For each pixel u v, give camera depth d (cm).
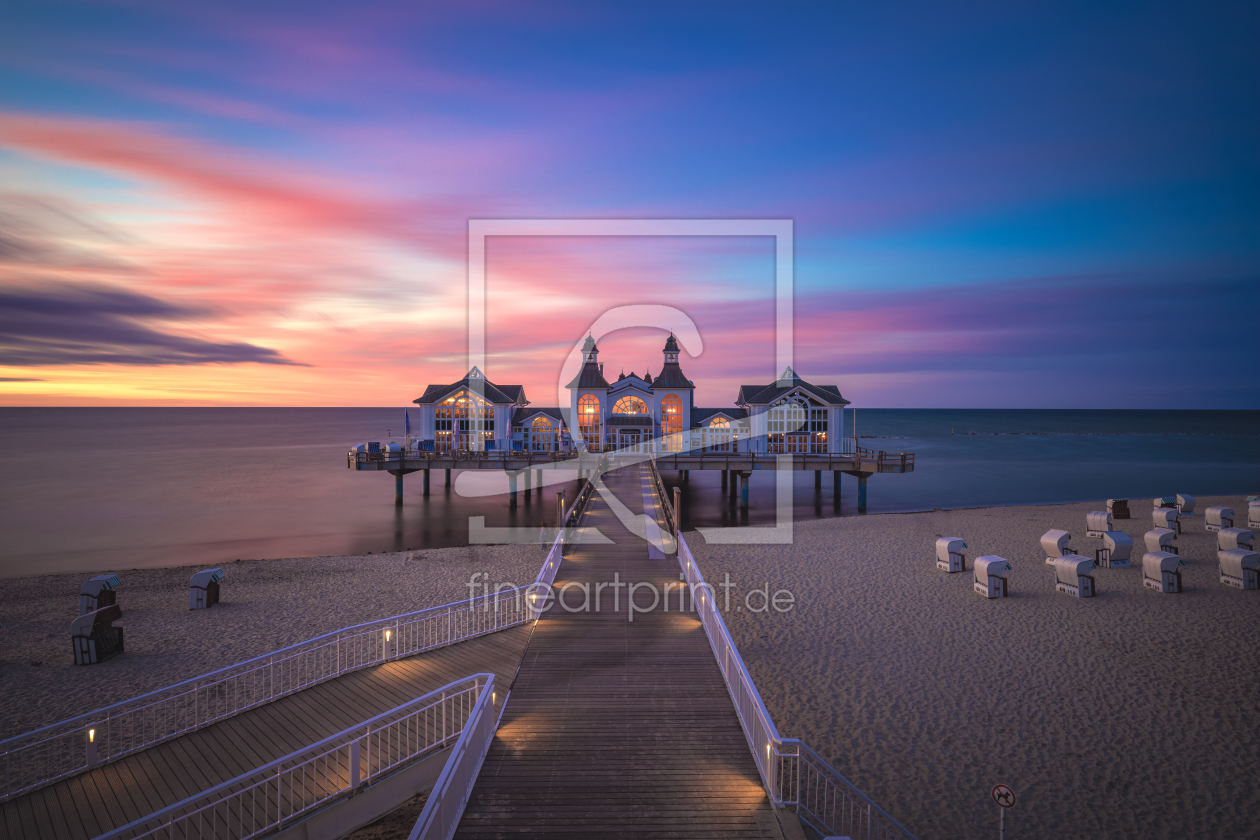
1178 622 1662
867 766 1060
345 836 793
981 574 1938
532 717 895
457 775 672
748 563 2394
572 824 676
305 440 11100
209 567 2458
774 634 1644
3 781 959
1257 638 1545
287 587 2142
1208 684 1318
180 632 1686
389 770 855
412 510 4056
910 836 788
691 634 1197
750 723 821
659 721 885
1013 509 3741
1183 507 3161
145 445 9825
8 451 8662
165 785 850
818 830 752
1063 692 1301
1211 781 1009
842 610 1820
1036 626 1659
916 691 1319
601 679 1011
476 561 2536
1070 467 6738
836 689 1331
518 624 1376
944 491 4994
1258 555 1916
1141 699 1264
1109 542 2192
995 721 1196
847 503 4388
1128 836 895
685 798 722
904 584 2077
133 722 1160
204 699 1252
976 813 944
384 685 1103
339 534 3338
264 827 755
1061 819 930
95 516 3875
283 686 1298
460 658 1201
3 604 2016
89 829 773
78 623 1466
